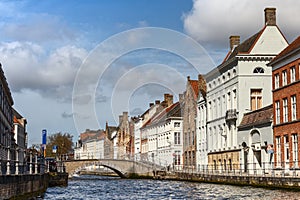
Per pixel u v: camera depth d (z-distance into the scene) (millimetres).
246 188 38750
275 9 55594
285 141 43438
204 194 34344
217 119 61938
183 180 60656
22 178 27391
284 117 43938
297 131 40906
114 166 75500
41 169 37938
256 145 49656
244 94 54719
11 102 62531
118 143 81875
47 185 45625
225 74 59438
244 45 58250
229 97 58500
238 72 54906
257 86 54781
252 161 50938
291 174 41062
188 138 73938
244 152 53344
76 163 73812
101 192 40344
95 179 71938
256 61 55062
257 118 50094
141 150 89625
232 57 58469
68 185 53031
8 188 23047
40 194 35594
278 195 30719
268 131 47156
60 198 33969
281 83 44688
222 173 52625
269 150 43031
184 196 33438
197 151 70062
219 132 61469
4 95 51281
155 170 71500
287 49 45000
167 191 39531
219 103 61719
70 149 113188
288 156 42625
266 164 47375
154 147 84938
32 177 31500
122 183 56375
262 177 38969
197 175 55281
